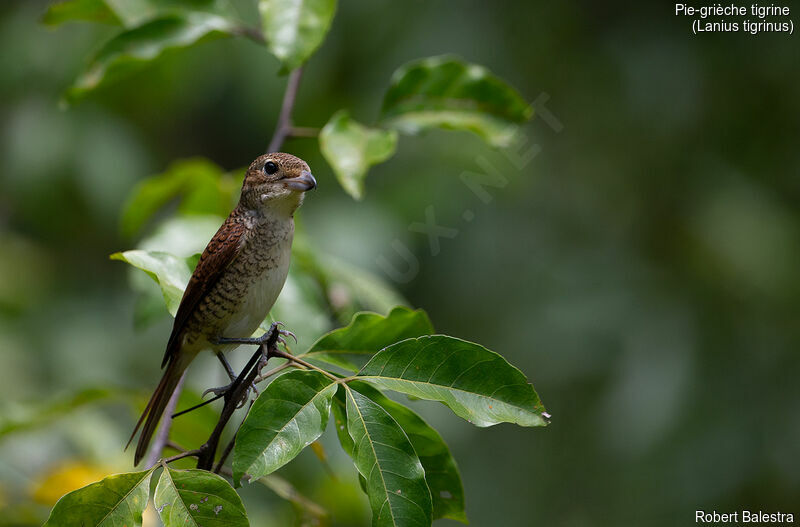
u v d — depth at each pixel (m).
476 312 11.77
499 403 4.24
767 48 11.83
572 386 11.39
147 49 6.84
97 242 12.85
